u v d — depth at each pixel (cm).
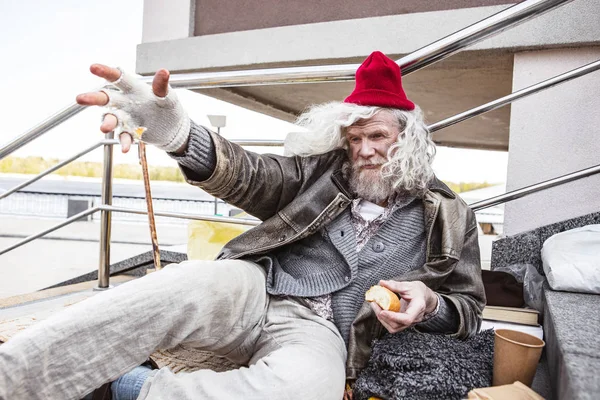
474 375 108
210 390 103
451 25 258
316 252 147
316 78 185
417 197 147
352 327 130
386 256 141
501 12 159
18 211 1945
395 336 127
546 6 154
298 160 159
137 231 1431
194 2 356
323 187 150
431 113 523
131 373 131
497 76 305
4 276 625
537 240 212
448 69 288
